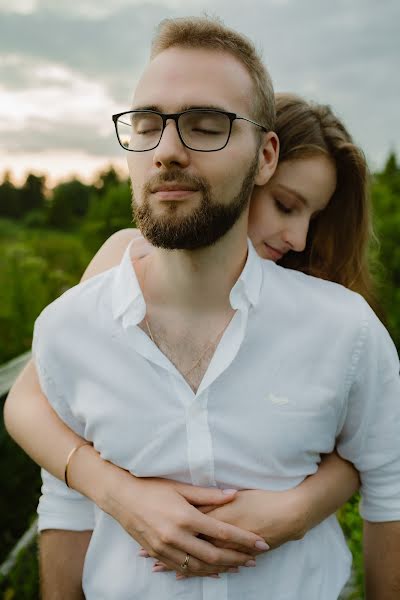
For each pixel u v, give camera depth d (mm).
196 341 1414
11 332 4672
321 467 1492
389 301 6223
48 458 1487
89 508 1546
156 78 1284
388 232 6891
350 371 1382
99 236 6645
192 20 1329
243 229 1394
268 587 1387
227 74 1280
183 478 1388
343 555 1548
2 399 2973
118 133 1384
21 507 3154
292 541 1421
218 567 1317
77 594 1574
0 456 3096
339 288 1497
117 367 1404
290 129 1851
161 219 1254
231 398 1371
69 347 1438
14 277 5062
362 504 1573
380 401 1435
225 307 1410
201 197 1239
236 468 1369
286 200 1872
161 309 1436
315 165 1856
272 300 1406
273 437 1362
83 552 1556
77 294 1472
